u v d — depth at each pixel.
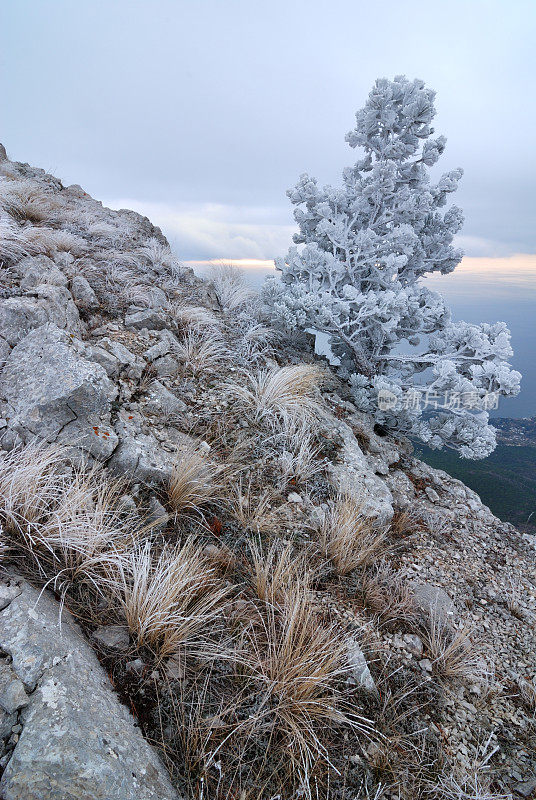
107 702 1.85
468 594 3.74
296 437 4.23
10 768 1.47
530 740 2.69
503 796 2.29
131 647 2.21
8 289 3.91
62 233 6.12
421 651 3.04
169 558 2.69
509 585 4.00
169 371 4.51
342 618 2.98
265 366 5.36
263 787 1.91
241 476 3.72
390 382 5.88
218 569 2.87
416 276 7.02
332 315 5.41
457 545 4.33
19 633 1.85
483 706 2.84
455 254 6.68
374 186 5.87
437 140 6.02
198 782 1.87
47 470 2.77
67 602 2.26
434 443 5.58
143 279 6.03
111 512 2.83
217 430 4.03
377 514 4.02
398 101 5.99
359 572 3.45
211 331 5.54
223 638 2.46
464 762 2.45
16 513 2.45
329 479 4.11
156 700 2.06
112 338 4.52
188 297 6.24
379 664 2.82
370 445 5.21
